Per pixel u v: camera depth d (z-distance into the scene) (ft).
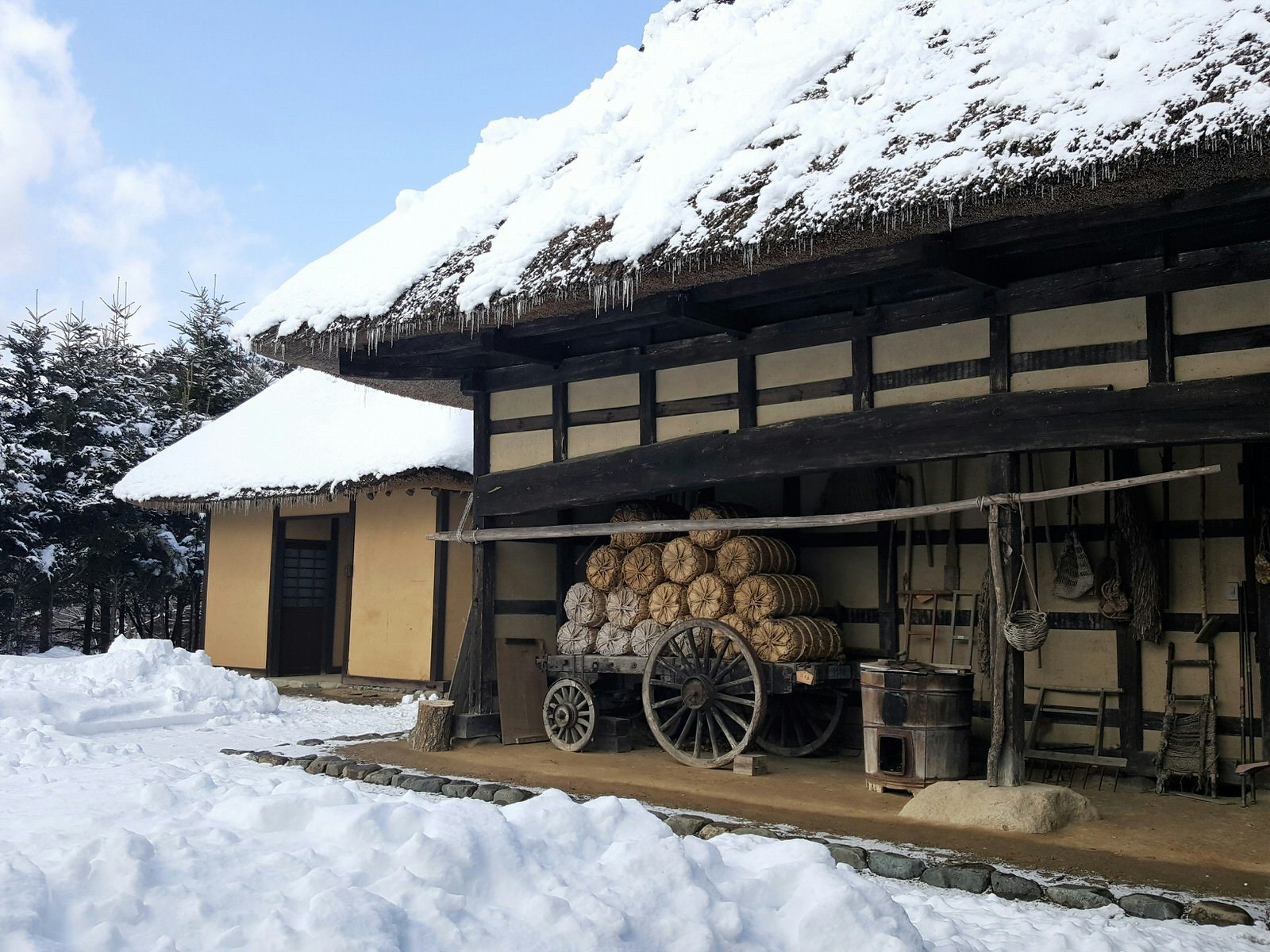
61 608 65.05
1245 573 22.39
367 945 8.25
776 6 28.96
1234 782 21.98
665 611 26.55
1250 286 18.03
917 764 21.11
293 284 29.58
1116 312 19.29
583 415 27.71
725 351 24.76
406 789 22.94
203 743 28.76
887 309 22.12
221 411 72.90
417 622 43.39
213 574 52.49
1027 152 16.56
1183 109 15.31
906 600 26.58
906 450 21.29
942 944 11.32
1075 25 17.95
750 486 29.63
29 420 63.10
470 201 28.32
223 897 9.14
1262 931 13.37
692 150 22.91
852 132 19.80
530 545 31.07
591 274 21.31
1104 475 24.21
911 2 23.67
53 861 9.70
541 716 29.81
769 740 27.81
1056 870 16.12
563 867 10.71
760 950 9.80
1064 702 24.38
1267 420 17.56
